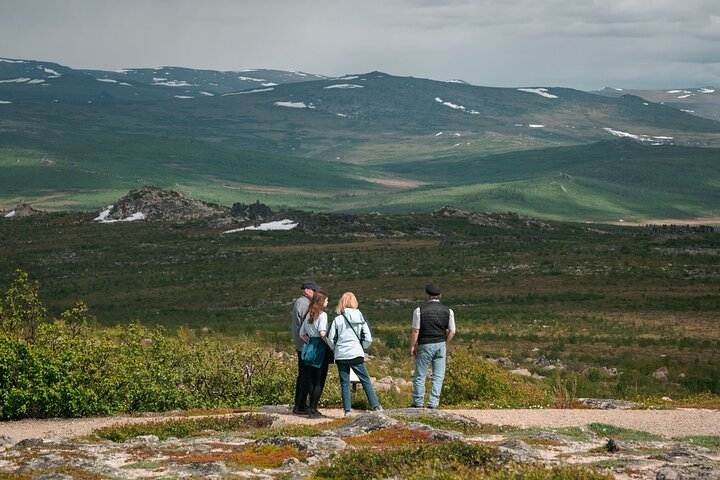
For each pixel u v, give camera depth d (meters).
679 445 17.91
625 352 66.12
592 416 22.86
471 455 14.79
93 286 143.75
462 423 20.50
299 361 23.73
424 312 23.75
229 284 143.38
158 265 166.12
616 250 169.12
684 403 29.22
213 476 14.56
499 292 126.50
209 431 20.48
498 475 12.88
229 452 16.94
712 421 21.88
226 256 175.50
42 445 17.64
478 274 146.25
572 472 12.94
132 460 16.20
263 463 15.73
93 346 25.86
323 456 16.12
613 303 110.00
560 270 145.25
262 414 22.44
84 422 23.16
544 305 110.81
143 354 27.86
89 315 110.69
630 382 48.16
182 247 185.25
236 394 28.08
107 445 17.83
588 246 177.50
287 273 153.75
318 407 26.89
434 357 23.78
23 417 24.08
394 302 121.00
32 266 165.12
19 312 25.69
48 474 14.30
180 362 28.34
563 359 60.97
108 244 188.88
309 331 23.16
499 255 166.38
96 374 25.12
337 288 136.75
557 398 30.23
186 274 154.62
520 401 29.00
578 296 117.88
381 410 22.23
